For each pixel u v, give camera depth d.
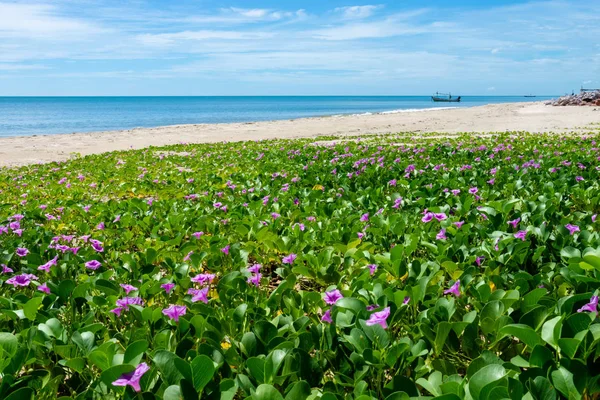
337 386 2.50
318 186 8.22
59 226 6.59
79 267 4.61
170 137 24.09
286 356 2.52
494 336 2.82
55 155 17.58
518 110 41.84
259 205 6.68
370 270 3.90
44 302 3.56
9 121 52.81
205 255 4.51
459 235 4.61
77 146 20.56
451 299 3.11
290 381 2.51
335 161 11.28
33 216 7.00
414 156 12.09
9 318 3.33
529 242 4.07
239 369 2.69
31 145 21.06
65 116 67.75
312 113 73.19
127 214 6.32
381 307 2.96
